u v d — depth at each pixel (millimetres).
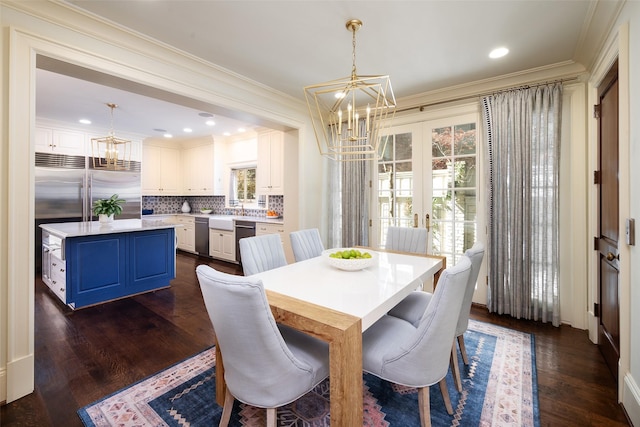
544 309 2734
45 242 3678
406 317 1942
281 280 1765
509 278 2873
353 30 2092
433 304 1277
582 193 2611
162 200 6605
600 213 2303
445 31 2135
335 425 1185
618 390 1706
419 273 1919
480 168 3092
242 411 1647
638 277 1510
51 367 2047
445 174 3324
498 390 1813
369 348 1486
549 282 2719
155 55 2318
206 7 1886
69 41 1894
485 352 2260
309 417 1608
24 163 1713
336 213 4051
